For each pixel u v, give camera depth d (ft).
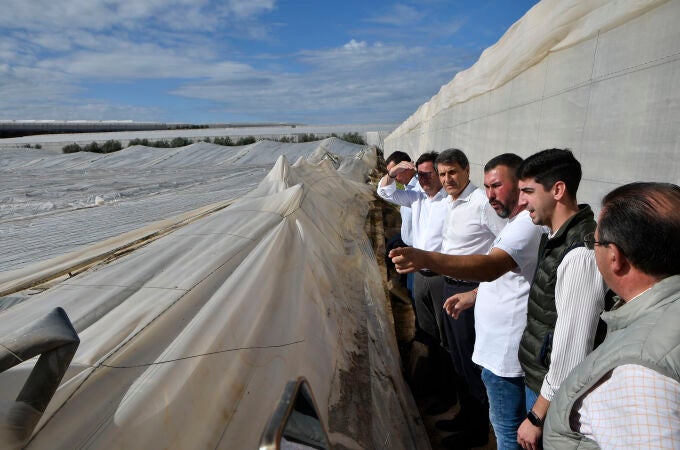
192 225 11.80
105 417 4.45
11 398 4.26
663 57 8.24
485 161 20.86
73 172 56.03
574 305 5.32
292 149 86.28
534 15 14.28
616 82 9.82
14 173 56.08
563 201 5.81
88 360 5.21
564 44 12.37
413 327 14.19
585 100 11.18
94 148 118.62
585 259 5.26
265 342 7.07
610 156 10.07
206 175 46.16
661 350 3.12
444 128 32.94
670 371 3.05
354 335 10.39
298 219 13.32
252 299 7.77
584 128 11.25
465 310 9.78
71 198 28.60
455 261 6.57
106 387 4.84
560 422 3.89
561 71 12.63
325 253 13.04
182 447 4.72
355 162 45.32
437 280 11.18
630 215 3.48
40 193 31.60
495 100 19.21
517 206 7.61
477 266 6.61
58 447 4.00
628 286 3.67
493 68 19.15
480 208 9.68
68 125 220.84
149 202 25.31
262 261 9.29
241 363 6.29
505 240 6.96
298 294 9.32
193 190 32.27
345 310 11.12
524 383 7.16
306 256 11.40
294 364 7.22
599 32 10.58
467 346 9.80
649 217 3.40
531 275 7.21
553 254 5.92
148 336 5.87
